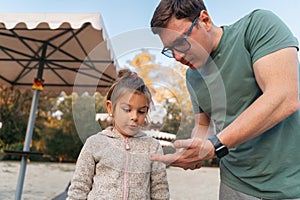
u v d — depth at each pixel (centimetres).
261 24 95
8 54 329
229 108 107
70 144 1105
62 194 267
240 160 108
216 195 378
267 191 103
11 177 586
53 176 653
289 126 100
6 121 1018
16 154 271
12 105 1014
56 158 1111
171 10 98
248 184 108
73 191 97
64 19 226
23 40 288
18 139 1045
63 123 1127
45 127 1117
